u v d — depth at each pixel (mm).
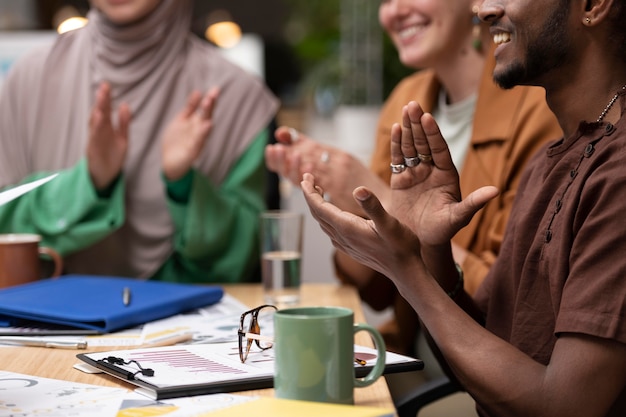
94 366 1205
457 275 1443
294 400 986
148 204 2379
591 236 1113
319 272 3207
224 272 2344
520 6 1265
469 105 2203
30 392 1100
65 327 1529
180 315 1677
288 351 990
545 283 1261
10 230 2307
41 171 2469
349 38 3670
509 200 1935
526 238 1333
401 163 1309
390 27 2264
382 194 1964
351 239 1159
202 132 2223
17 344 1427
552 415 1081
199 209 2275
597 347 1067
